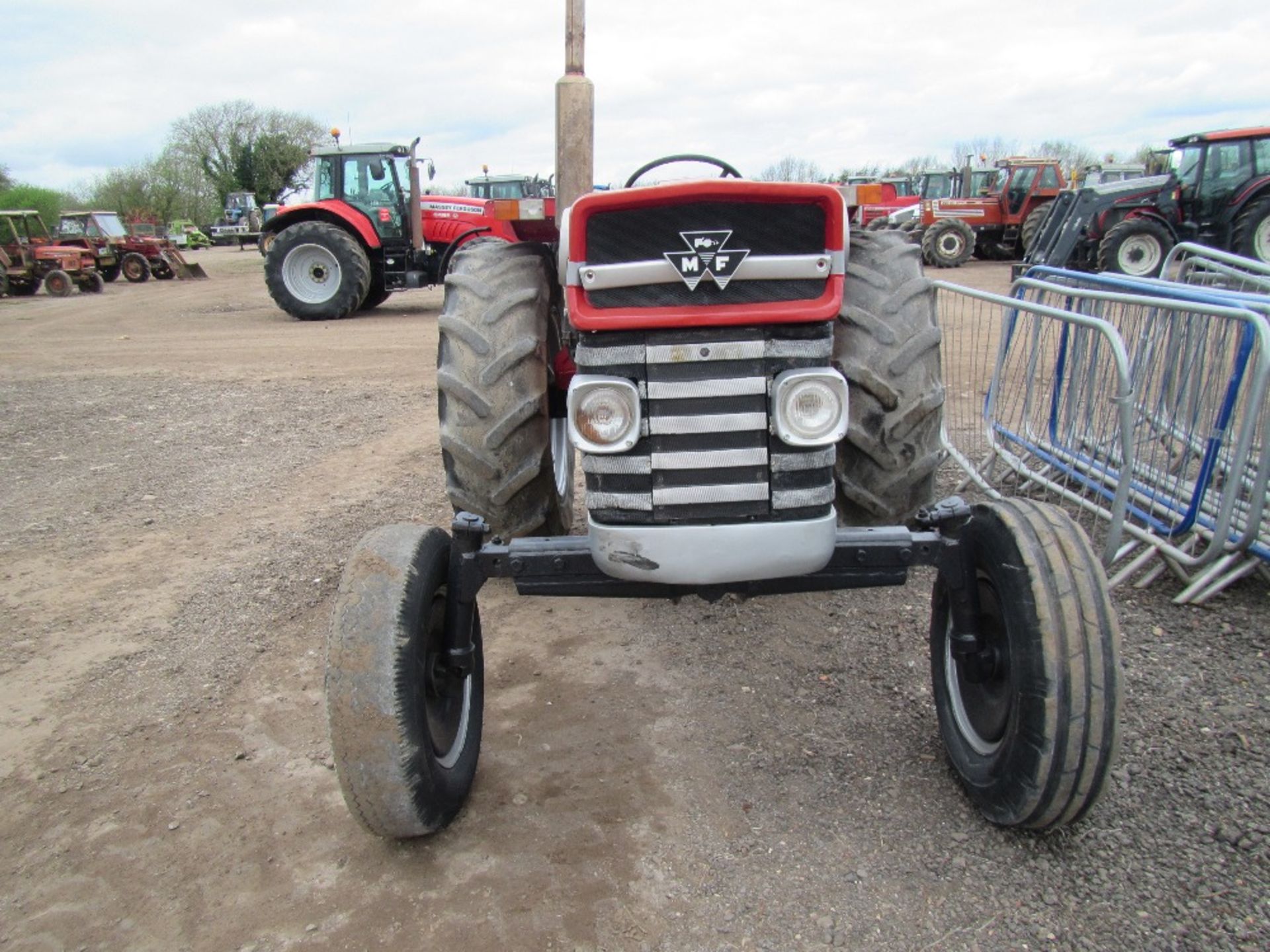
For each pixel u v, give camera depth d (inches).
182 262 1048.8
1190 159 621.0
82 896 94.0
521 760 113.3
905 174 1409.9
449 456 124.6
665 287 92.0
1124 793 101.8
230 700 130.3
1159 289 176.6
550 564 97.9
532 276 129.6
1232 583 152.6
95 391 354.9
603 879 92.4
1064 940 82.8
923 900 88.0
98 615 157.9
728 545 92.3
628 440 92.0
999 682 97.0
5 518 208.1
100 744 120.5
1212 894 87.4
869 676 129.3
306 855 98.5
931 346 117.9
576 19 141.9
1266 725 113.9
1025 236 809.5
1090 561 87.8
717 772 109.2
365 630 87.3
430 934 86.6
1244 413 141.3
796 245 91.6
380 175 581.0
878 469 119.0
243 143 2556.6
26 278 840.9
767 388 92.5
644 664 135.3
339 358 422.9
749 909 87.9
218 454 257.6
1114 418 190.1
